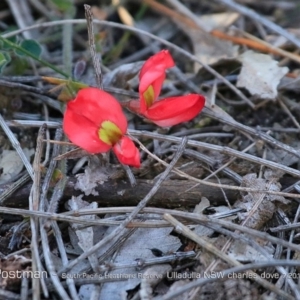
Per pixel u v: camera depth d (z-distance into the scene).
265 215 0.48
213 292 0.46
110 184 0.48
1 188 0.48
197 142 0.49
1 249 0.47
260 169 0.49
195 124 0.51
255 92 0.51
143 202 0.47
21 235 0.47
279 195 0.48
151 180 0.48
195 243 0.47
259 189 0.48
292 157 0.50
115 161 0.49
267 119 0.51
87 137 0.47
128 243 0.47
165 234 0.47
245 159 0.49
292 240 0.47
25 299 0.46
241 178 0.49
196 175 0.49
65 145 0.49
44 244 0.46
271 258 0.46
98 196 0.48
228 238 0.47
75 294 0.46
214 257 0.47
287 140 0.51
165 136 0.49
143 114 0.48
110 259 0.47
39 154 0.48
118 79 0.51
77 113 0.47
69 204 0.48
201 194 0.48
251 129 0.50
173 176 0.49
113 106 0.47
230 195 0.48
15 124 0.49
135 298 0.46
